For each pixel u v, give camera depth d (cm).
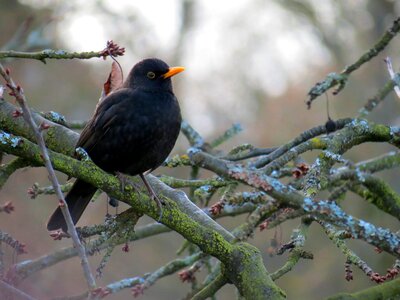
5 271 920
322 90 1049
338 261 2283
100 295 642
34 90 2303
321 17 2928
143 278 1023
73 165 739
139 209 756
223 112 3127
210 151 1217
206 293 792
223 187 958
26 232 1775
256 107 3155
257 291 736
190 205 878
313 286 2277
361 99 2644
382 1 2727
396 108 2455
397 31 1049
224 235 827
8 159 1761
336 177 789
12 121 880
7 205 878
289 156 865
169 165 994
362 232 658
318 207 662
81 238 776
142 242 2222
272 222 721
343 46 2888
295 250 812
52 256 973
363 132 912
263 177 670
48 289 1608
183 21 3141
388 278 789
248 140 3022
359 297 744
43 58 789
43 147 646
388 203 1003
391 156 1149
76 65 2430
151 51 2753
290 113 3078
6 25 2164
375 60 2611
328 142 885
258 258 762
